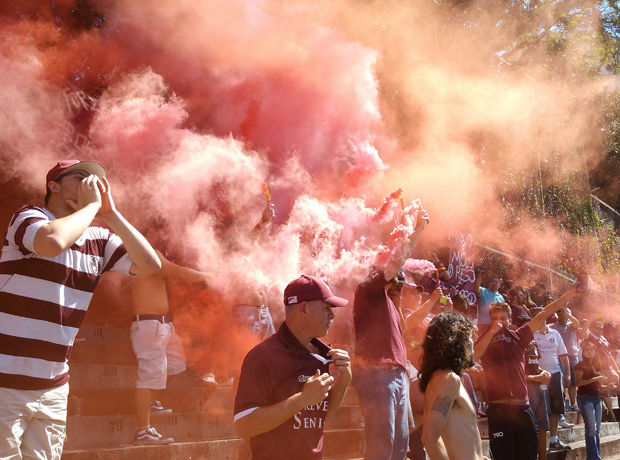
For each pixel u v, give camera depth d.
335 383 2.67
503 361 5.66
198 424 4.99
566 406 9.86
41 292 2.49
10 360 2.43
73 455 3.88
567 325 9.59
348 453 5.50
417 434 5.36
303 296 2.61
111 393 4.94
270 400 2.53
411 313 5.52
